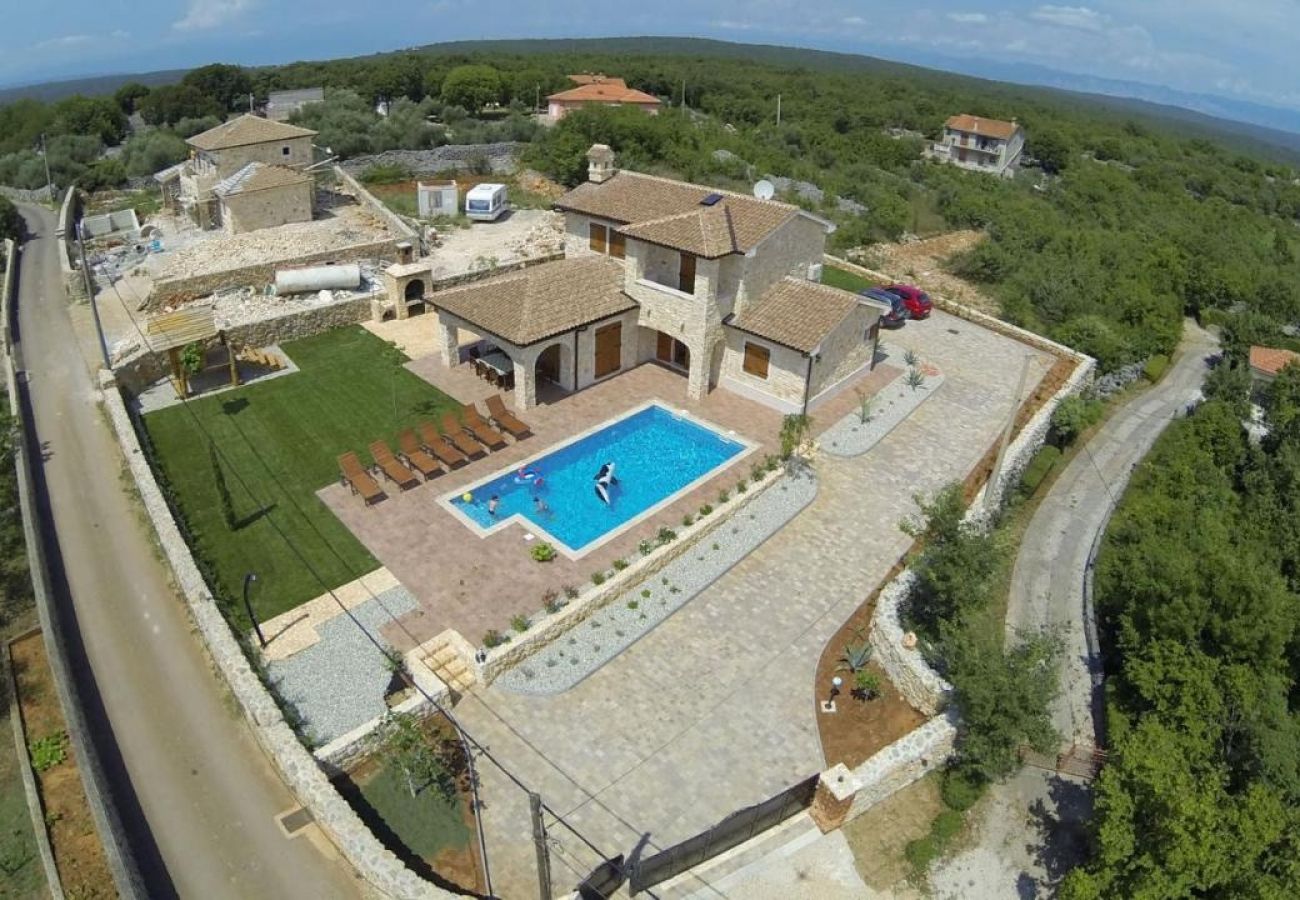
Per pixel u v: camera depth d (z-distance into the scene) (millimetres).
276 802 18781
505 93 99750
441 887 16625
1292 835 15438
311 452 30688
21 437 30766
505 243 51562
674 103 119812
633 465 31312
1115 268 65000
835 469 31266
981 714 18703
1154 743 18000
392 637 22406
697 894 17328
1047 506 35188
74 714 19859
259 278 43906
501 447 31422
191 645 23031
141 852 17672
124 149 77125
